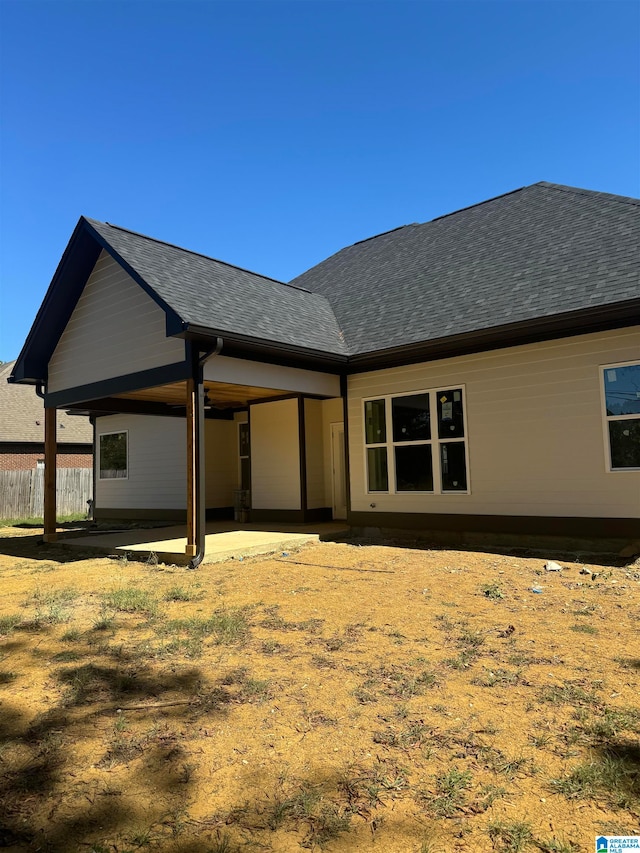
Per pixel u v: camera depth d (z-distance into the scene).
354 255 16.47
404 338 10.11
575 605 5.68
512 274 10.33
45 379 12.13
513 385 9.20
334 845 2.24
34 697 3.73
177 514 15.48
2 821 2.40
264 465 13.52
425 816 2.42
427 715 3.36
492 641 4.68
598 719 3.24
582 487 8.48
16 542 12.62
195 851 2.21
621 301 7.56
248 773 2.78
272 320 10.31
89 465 29.14
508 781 2.66
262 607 5.97
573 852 2.16
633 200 10.72
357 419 11.29
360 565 8.09
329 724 3.29
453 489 9.89
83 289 11.21
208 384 10.58
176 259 10.70
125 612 5.89
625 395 8.15
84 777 2.75
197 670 4.18
